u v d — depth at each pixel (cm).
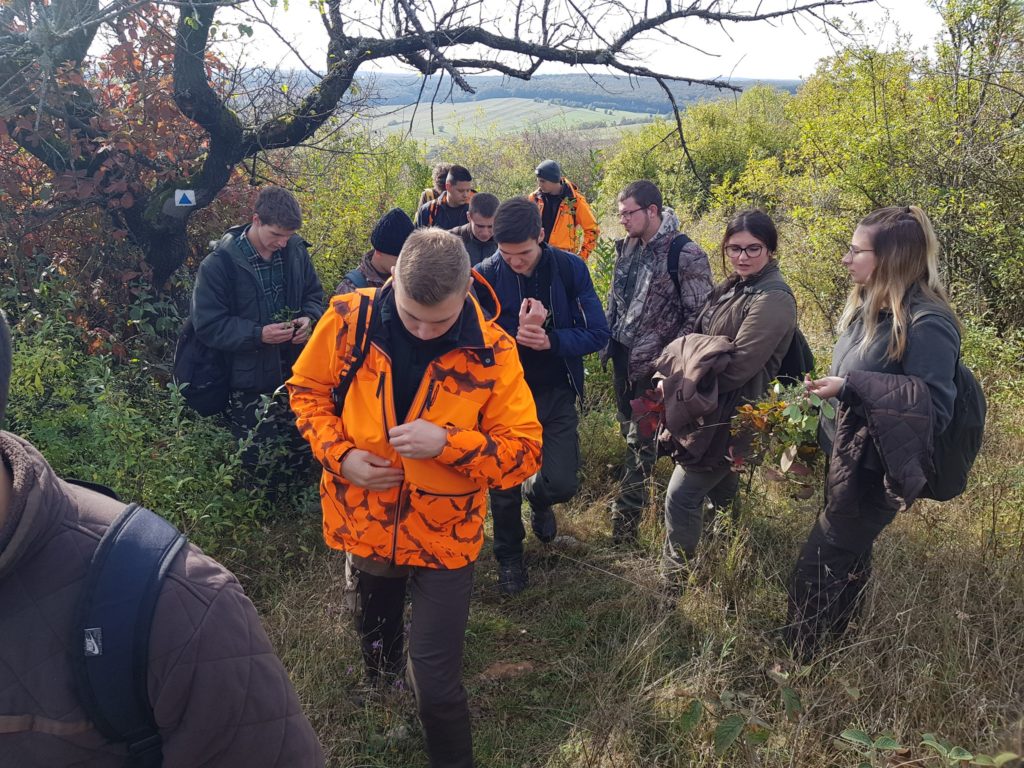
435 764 241
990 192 662
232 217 592
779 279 323
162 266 530
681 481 339
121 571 94
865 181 718
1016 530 353
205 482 362
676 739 259
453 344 219
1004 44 695
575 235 677
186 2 432
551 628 343
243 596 106
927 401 240
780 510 401
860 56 732
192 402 404
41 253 491
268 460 396
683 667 293
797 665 272
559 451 359
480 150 1628
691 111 1708
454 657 233
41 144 486
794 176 927
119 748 100
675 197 1347
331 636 310
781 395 295
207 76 516
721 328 328
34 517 91
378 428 222
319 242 725
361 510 230
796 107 920
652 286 394
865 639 272
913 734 249
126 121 498
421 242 203
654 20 480
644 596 337
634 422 381
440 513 224
